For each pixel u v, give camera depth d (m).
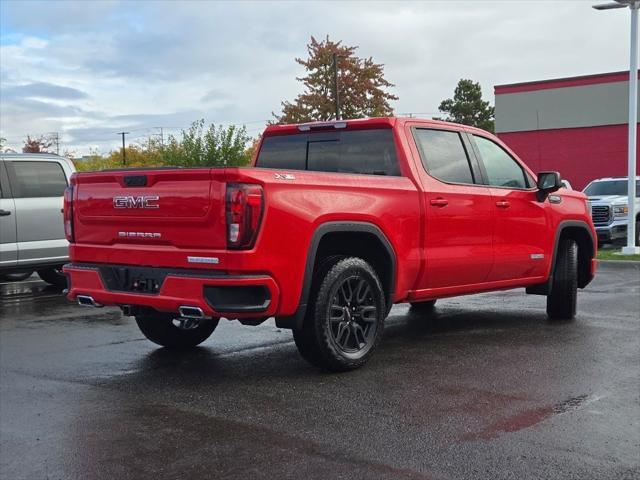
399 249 6.16
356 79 41.38
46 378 5.71
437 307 9.24
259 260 5.08
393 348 6.68
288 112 41.16
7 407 4.94
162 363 6.18
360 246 6.15
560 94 38.88
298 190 5.34
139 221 5.52
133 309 5.70
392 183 6.16
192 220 5.18
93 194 5.86
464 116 72.44
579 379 5.55
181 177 5.25
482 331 7.53
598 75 37.69
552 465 3.84
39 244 10.34
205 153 31.38
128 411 4.82
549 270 7.93
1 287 11.78
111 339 7.28
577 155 38.62
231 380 5.58
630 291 10.61
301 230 5.31
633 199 16.39
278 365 6.05
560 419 4.59
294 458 3.95
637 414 4.70
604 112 37.62
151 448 4.12
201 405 4.93
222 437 4.29
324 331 5.54
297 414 4.71
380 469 3.79
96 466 3.88
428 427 4.44
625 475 3.71
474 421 4.56
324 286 5.52
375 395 5.14
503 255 7.23
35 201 10.33
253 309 5.10
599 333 7.36
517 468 3.80
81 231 6.02
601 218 18.36
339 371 5.76
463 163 7.02
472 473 3.74
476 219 6.93
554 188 7.65
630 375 5.67
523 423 4.52
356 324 5.84
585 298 9.85
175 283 5.23
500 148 7.59
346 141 6.77
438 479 3.66
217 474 3.75
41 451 4.10
